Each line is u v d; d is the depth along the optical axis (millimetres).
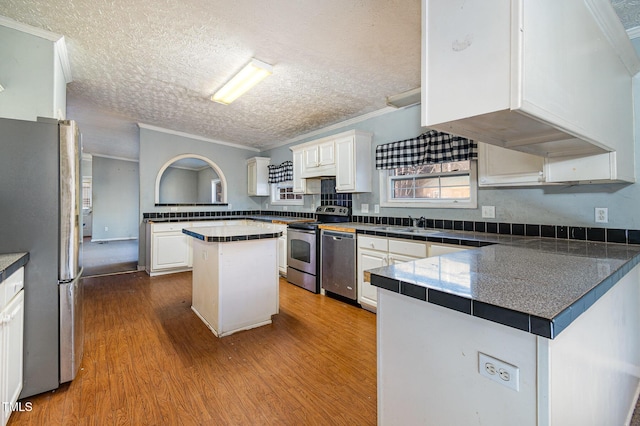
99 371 1960
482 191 2721
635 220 1896
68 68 2750
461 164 2943
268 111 3879
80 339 1984
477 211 2756
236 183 6059
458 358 926
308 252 3748
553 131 1200
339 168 3789
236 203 6059
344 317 2889
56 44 2293
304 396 1723
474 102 997
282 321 2793
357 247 3137
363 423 1519
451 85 1055
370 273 1160
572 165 1792
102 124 4883
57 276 1754
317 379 1886
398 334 1106
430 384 1004
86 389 1770
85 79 3043
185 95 3439
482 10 982
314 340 2416
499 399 829
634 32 1896
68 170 1764
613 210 1977
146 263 4816
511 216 2512
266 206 6156
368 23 2008
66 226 1765
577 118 1220
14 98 2133
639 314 1727
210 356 2160
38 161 1694
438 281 1018
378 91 3160
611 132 1570
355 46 2297
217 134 5281
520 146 1539
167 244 4609
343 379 1888
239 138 5520
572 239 2154
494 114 973
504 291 897
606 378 1183
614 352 1288
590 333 1011
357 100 3406
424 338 1021
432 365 997
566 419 826
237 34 2178
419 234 2564
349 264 3205
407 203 3369
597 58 1393
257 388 1793
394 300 1119
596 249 1723
